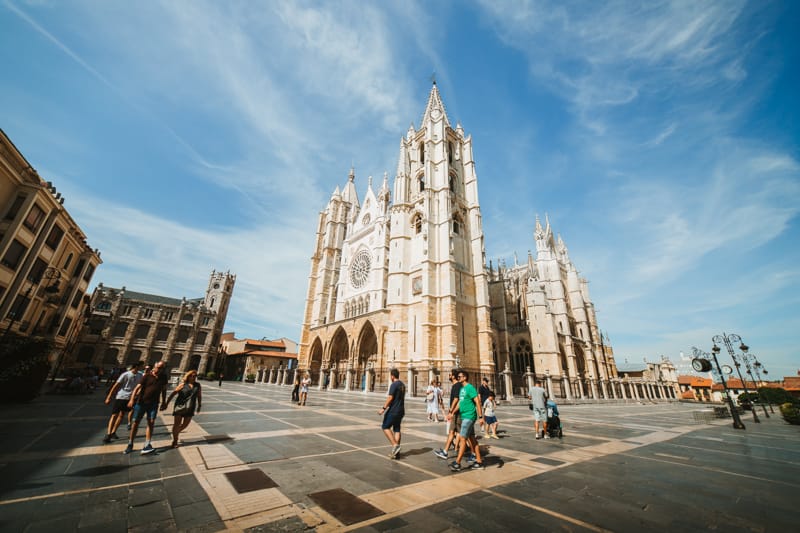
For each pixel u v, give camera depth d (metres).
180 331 74.56
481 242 47.09
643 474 7.54
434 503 5.48
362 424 14.00
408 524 4.66
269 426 12.65
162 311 73.44
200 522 4.55
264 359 86.31
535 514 5.12
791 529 4.74
